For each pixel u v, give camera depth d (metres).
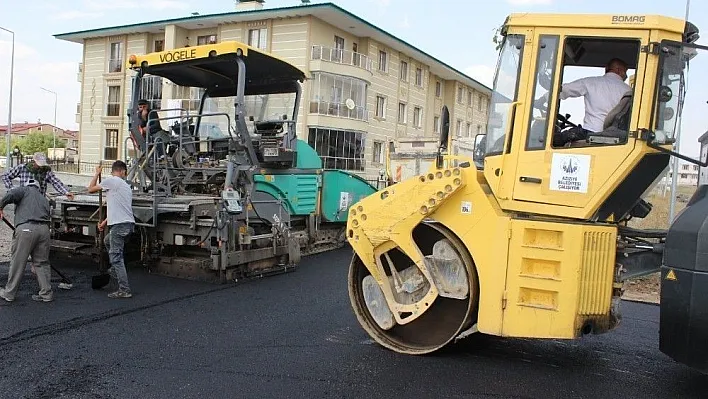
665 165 4.53
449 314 5.39
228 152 9.09
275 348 5.35
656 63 4.40
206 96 10.46
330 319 6.38
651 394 4.53
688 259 4.08
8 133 35.25
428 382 4.62
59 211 8.92
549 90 4.66
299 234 10.33
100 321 5.98
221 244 7.69
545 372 4.95
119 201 6.92
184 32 34.22
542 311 4.57
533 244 4.61
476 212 4.86
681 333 4.12
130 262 8.84
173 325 5.95
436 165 5.03
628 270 4.78
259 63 9.10
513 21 4.75
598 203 4.51
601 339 5.97
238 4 32.53
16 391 4.18
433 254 5.12
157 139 8.70
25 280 7.66
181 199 8.12
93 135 37.97
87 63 37.97
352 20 30.62
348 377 4.68
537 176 4.69
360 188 12.38
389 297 5.39
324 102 30.39
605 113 4.74
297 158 10.22
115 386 4.34
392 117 36.53
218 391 4.31
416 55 37.56
